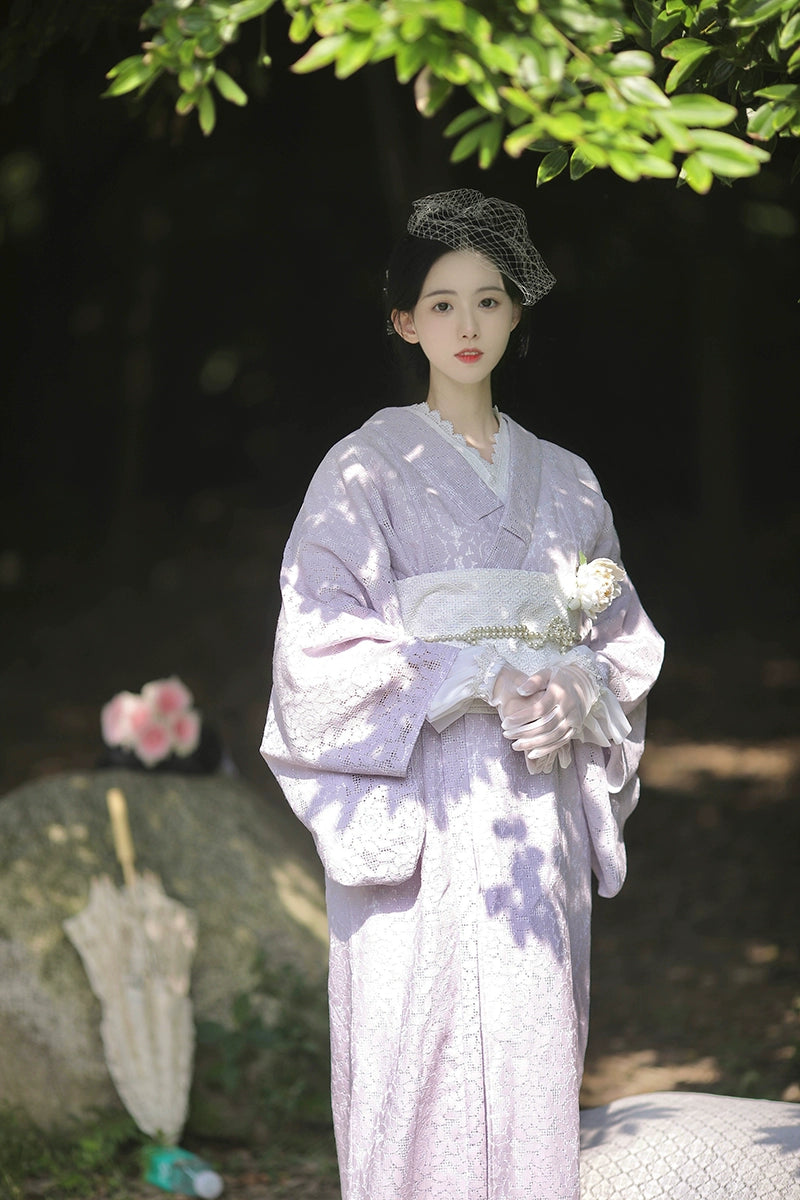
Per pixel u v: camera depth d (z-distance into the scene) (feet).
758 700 38.45
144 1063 14.57
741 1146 10.42
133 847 16.20
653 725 36.88
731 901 23.88
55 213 58.59
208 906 15.85
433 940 9.48
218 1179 13.70
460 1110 9.40
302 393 62.64
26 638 47.47
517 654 9.77
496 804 9.60
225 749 18.43
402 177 32.01
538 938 9.44
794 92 8.17
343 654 9.61
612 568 10.03
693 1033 18.40
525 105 6.64
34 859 15.76
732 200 37.58
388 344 11.06
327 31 6.77
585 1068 17.57
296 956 15.74
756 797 29.94
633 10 10.22
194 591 52.31
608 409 59.47
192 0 7.96
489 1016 9.35
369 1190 9.41
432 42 6.68
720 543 51.60
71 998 14.79
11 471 61.52
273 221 56.08
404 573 9.95
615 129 6.80
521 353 10.68
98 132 54.44
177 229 57.06
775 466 58.39
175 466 63.52
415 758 9.64
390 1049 9.52
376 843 9.47
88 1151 14.02
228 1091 14.87
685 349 58.23
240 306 60.80
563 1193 9.30
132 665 44.01
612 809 10.51
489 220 9.78
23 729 37.17
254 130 50.65
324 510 10.02
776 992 19.61
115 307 61.26
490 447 10.27
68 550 57.82
